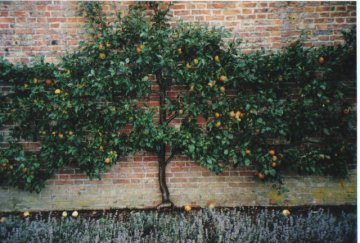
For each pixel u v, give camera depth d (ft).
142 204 14.07
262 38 13.47
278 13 13.39
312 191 13.96
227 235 11.11
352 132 13.37
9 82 13.43
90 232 11.73
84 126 13.24
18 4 13.30
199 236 10.99
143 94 13.12
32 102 13.10
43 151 13.25
